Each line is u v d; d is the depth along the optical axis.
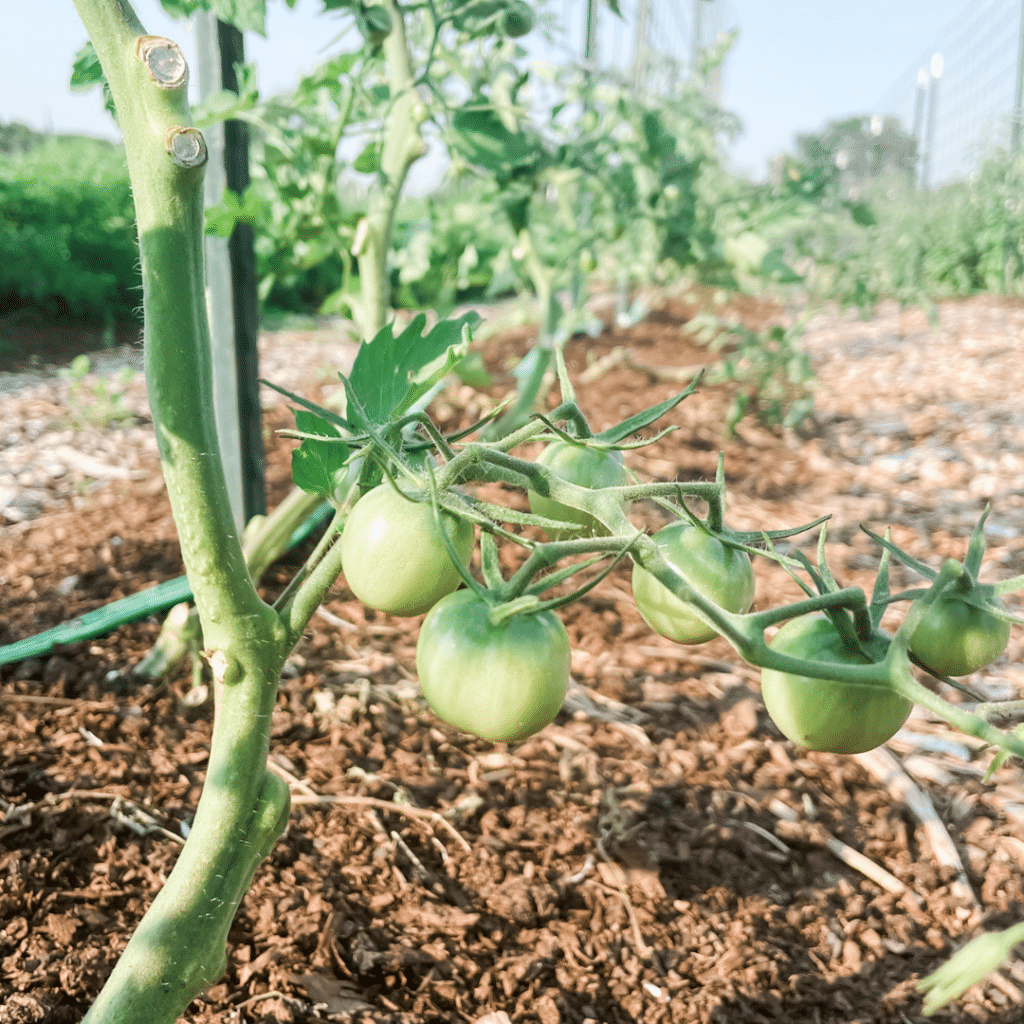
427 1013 1.86
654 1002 1.96
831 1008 1.98
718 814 2.54
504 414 5.08
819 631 0.85
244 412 3.16
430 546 0.85
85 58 1.56
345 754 2.60
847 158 13.66
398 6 2.90
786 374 6.97
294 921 2.02
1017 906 2.29
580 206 6.14
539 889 2.19
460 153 3.24
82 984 1.83
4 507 4.15
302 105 3.10
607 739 2.80
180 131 0.80
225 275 2.97
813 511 4.64
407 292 5.64
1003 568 4.02
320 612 3.31
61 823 2.24
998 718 3.04
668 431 0.94
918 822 2.57
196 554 0.92
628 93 5.98
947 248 12.09
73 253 9.20
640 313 8.00
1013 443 5.61
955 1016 1.97
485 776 2.59
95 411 5.55
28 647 2.91
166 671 2.81
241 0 1.73
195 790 2.41
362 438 0.86
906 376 7.26
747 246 4.77
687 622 0.91
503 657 0.80
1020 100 15.89
